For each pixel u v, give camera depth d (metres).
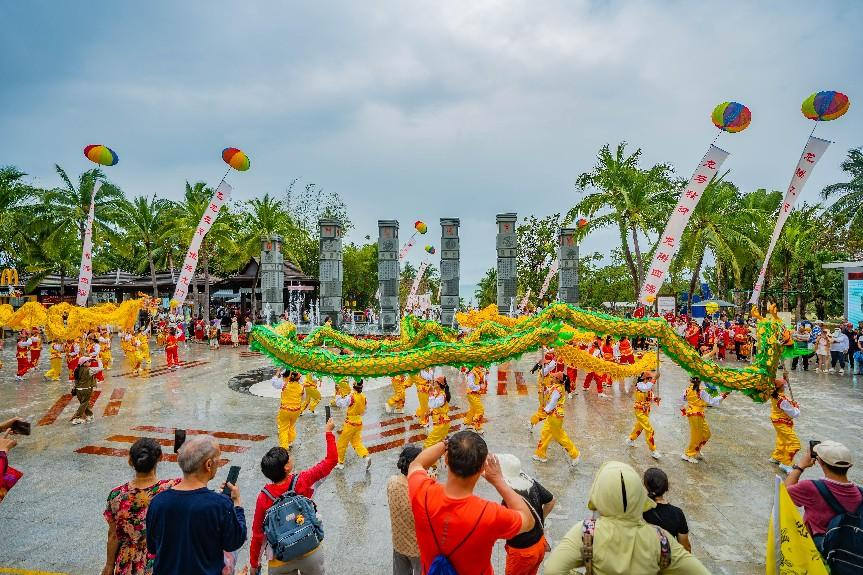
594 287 41.38
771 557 4.11
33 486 8.23
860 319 23.61
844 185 31.73
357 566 5.93
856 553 3.71
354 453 9.89
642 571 2.88
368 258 50.44
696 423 9.20
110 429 11.55
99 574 5.75
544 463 9.40
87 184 33.22
